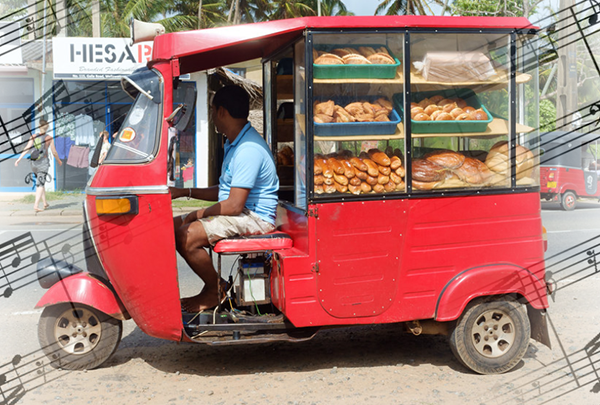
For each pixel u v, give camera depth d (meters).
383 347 4.39
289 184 4.48
